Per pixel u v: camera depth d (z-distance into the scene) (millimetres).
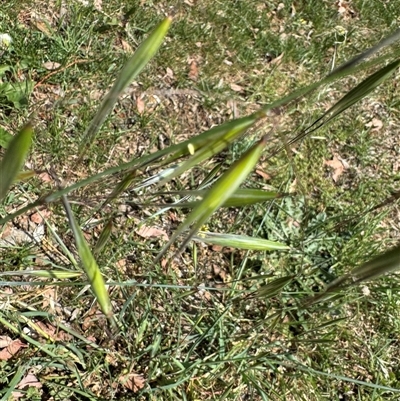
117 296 2135
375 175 2986
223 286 2318
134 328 2082
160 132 2746
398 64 1097
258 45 3322
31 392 1840
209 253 2396
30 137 854
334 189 2830
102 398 1867
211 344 2098
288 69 3283
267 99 3119
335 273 2457
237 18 3363
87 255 1047
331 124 3008
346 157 2984
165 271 2271
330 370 2211
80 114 2572
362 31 3713
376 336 2361
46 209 2229
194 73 3033
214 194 920
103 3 3053
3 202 2195
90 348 2000
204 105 2912
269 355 1992
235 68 3154
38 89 2611
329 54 3494
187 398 1989
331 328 2277
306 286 2352
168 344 2090
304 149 2877
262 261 2414
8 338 1932
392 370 2314
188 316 2184
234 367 2066
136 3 3119
